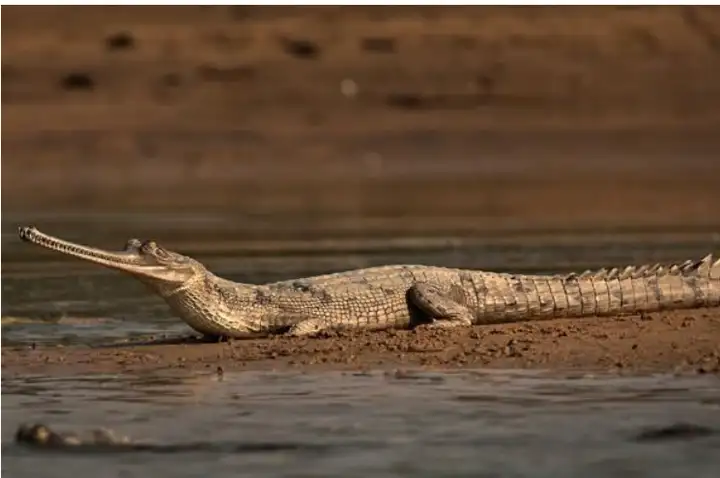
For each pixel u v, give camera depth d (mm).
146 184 161750
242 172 177250
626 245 87188
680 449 33219
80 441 34500
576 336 46812
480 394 39094
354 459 32688
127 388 41000
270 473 31656
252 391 40156
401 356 44781
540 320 50094
